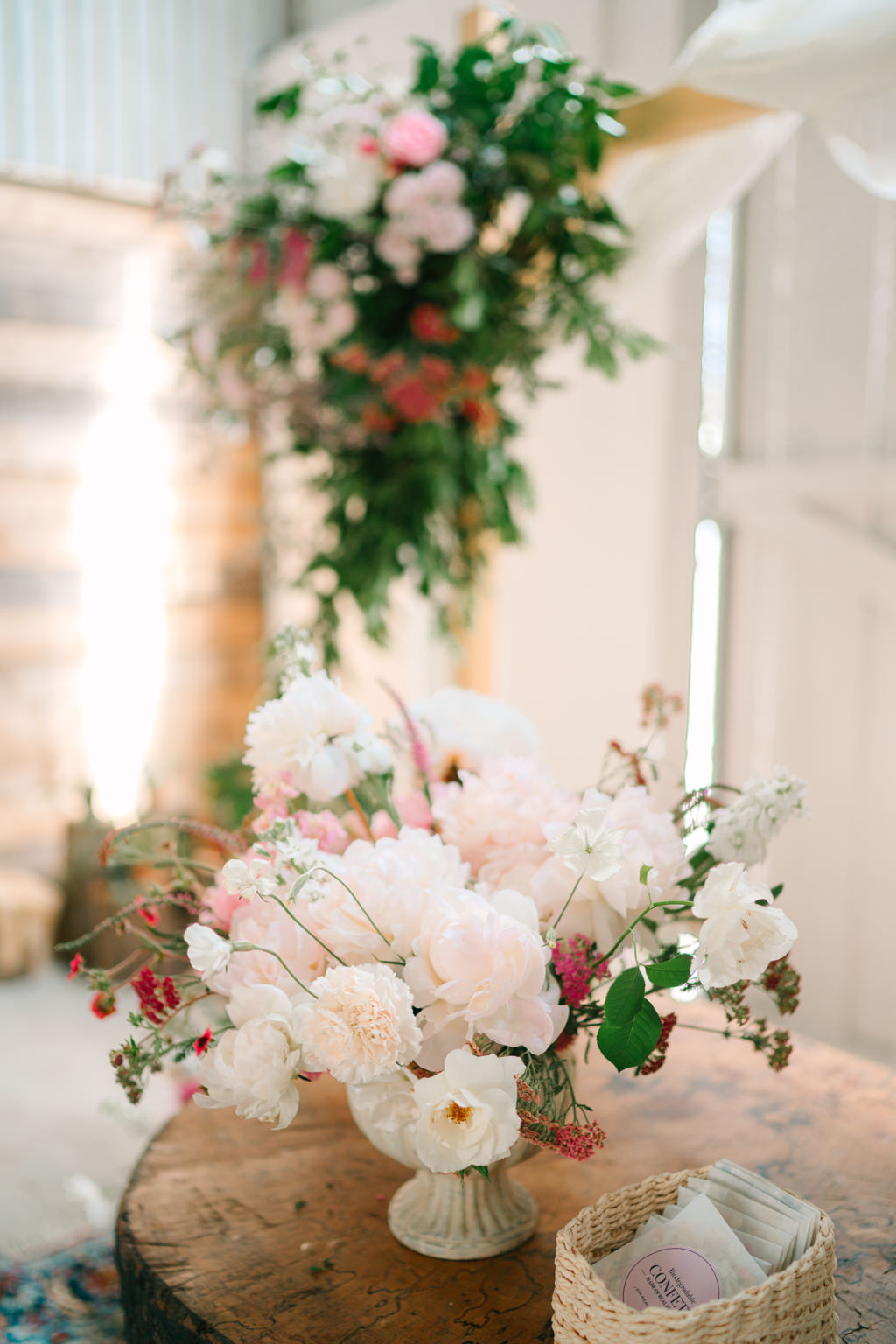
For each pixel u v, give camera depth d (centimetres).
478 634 320
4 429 346
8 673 356
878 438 250
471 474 254
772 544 270
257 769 110
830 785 265
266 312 267
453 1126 85
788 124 216
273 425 320
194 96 367
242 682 410
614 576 290
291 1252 112
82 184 345
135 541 378
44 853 367
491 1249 110
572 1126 89
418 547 262
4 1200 225
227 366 275
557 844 91
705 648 285
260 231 253
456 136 223
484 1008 86
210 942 91
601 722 297
